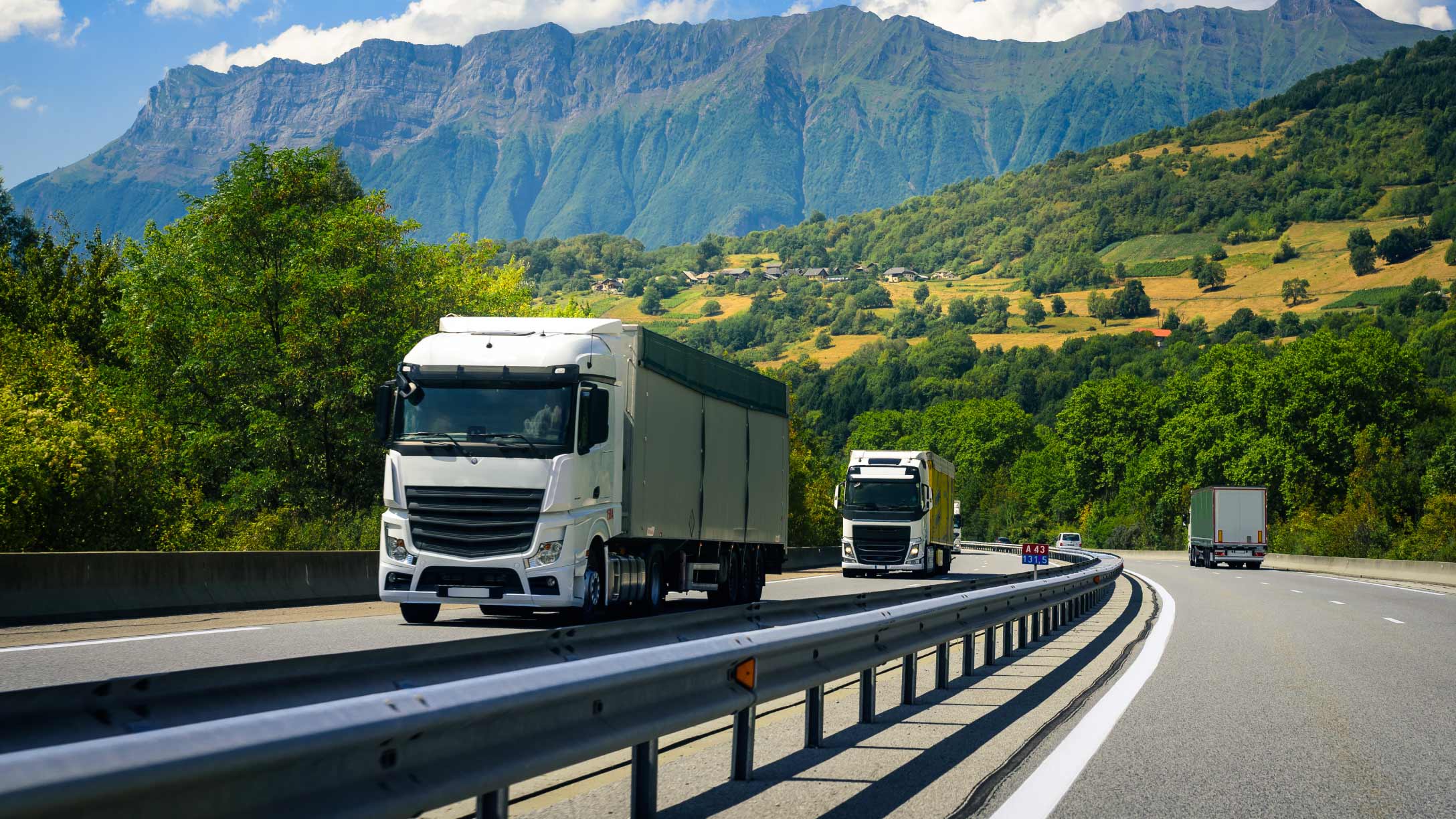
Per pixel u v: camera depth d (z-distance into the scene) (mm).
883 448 185125
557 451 15508
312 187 41312
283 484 38031
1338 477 91438
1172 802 6535
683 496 19281
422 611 16766
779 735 8781
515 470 15469
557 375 15742
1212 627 18812
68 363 31469
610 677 5336
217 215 39438
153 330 39188
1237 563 57719
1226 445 96500
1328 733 8914
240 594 18500
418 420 15727
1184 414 104250
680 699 6219
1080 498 128000
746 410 22844
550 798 6590
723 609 8461
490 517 15477
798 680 7684
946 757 7789
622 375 17078
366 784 3900
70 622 15070
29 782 2576
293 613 17969
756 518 23391
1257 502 54062
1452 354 142500
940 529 40750
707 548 21031
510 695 4574
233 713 4211
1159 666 13234
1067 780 7078
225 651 12055
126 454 27328
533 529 15414
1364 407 92688
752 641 6934
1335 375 92312
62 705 3627
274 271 38781
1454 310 153875
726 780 7086
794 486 57656
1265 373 95938
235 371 38781
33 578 14969
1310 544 78062
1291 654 14664
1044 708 10062
